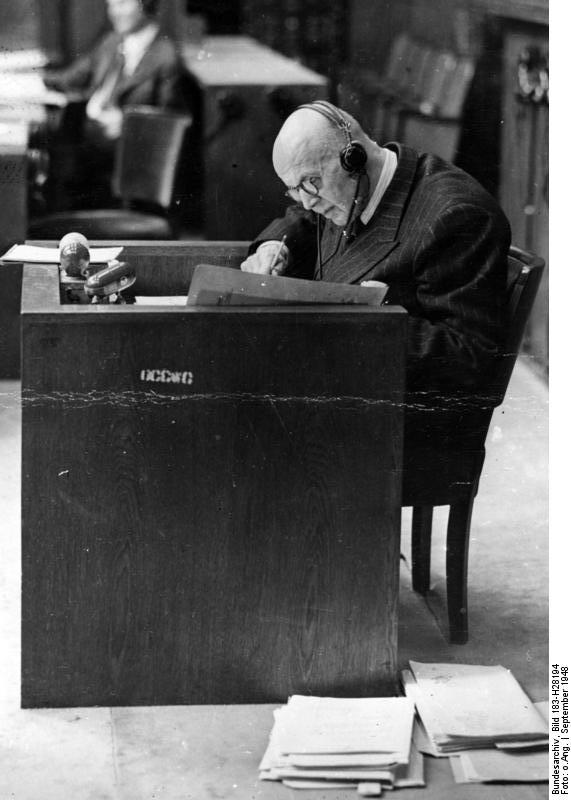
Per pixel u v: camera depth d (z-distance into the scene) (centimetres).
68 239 342
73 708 294
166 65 465
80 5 460
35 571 285
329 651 297
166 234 460
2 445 447
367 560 293
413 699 294
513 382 481
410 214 320
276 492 288
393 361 283
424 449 315
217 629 294
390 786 263
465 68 481
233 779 266
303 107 323
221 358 279
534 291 310
